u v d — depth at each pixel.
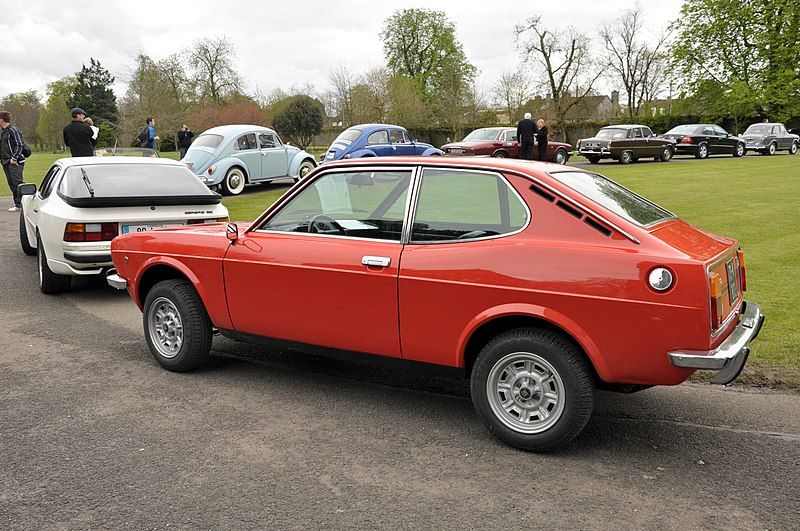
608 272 3.56
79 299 7.96
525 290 3.74
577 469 3.69
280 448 3.95
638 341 3.52
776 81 45.72
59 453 3.88
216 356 5.77
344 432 4.19
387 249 4.24
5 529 3.10
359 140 20.00
